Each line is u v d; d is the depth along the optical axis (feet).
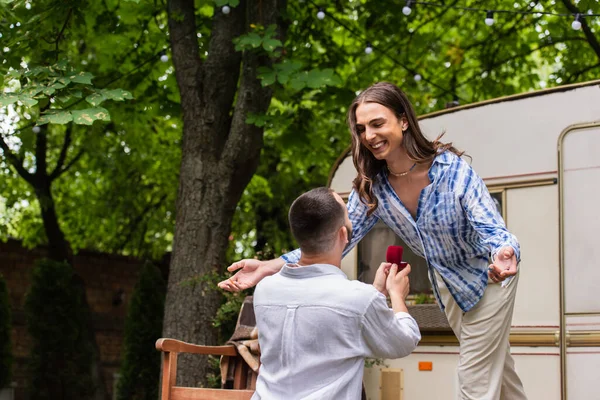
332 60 29.94
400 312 9.52
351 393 8.77
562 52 33.40
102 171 44.11
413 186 11.45
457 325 12.14
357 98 11.28
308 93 30.07
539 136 18.28
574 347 16.97
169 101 28.76
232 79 25.05
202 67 24.93
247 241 44.04
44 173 39.93
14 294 40.81
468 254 11.53
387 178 11.71
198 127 24.53
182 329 23.27
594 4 26.53
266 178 38.91
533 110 18.44
